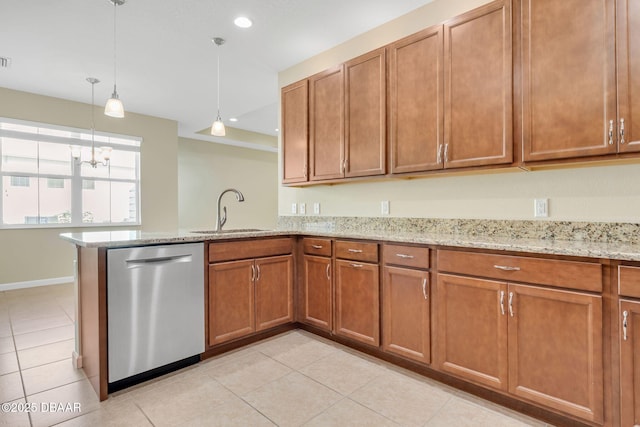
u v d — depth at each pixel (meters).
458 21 2.09
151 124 5.58
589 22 1.63
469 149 2.04
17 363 2.24
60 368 2.17
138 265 1.94
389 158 2.44
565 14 1.70
